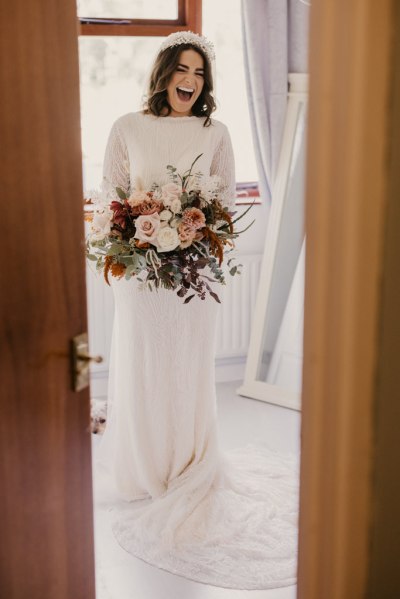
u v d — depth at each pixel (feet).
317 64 5.29
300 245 14.69
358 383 5.48
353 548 5.72
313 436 5.71
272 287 14.99
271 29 14.40
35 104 5.44
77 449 6.17
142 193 10.16
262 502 10.77
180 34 10.65
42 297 5.71
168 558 9.54
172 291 10.42
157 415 10.65
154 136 10.79
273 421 13.98
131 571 9.29
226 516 10.36
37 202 5.57
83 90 14.48
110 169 11.03
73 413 6.09
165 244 9.98
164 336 10.47
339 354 5.48
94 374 14.82
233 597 8.82
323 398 5.63
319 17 5.23
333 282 5.45
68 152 5.72
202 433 10.94
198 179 10.60
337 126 5.26
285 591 8.95
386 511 5.71
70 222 5.82
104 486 11.40
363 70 5.09
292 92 14.75
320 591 5.89
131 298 10.43
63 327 5.90
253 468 11.74
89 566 6.42
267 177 15.11
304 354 5.71
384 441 5.59
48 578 6.07
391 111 5.16
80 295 5.99
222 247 10.50
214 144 11.06
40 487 5.90
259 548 9.73
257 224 15.71
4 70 5.24
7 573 5.77
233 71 15.52
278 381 14.85
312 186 5.44
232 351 15.79
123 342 10.66
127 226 10.22
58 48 5.53
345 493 5.64
